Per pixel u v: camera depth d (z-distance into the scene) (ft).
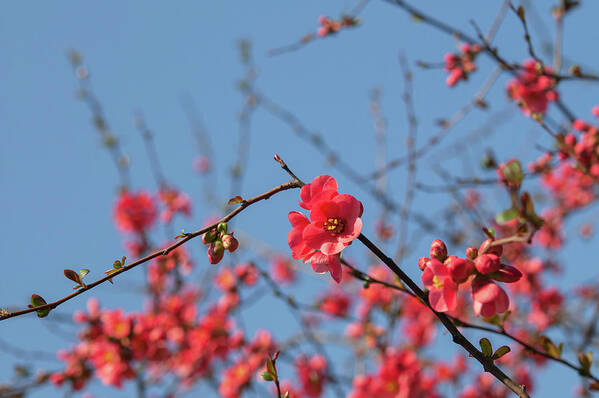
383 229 24.22
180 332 22.77
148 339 22.20
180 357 22.99
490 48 15.24
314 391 21.47
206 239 8.29
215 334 22.75
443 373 22.59
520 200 7.39
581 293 24.02
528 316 22.99
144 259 8.31
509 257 24.75
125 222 25.73
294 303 17.72
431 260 7.77
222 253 8.26
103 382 21.27
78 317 21.79
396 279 10.07
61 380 21.18
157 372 23.18
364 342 22.49
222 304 23.29
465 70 17.65
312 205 8.09
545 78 15.89
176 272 24.53
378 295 23.06
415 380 20.33
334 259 8.04
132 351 22.02
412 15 17.48
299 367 21.86
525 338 22.54
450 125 20.75
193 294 24.97
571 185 25.57
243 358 22.38
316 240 8.05
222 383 21.90
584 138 14.85
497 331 10.20
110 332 21.74
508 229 21.76
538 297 23.13
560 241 26.17
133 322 22.36
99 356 21.63
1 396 20.39
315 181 8.16
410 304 25.18
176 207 26.00
